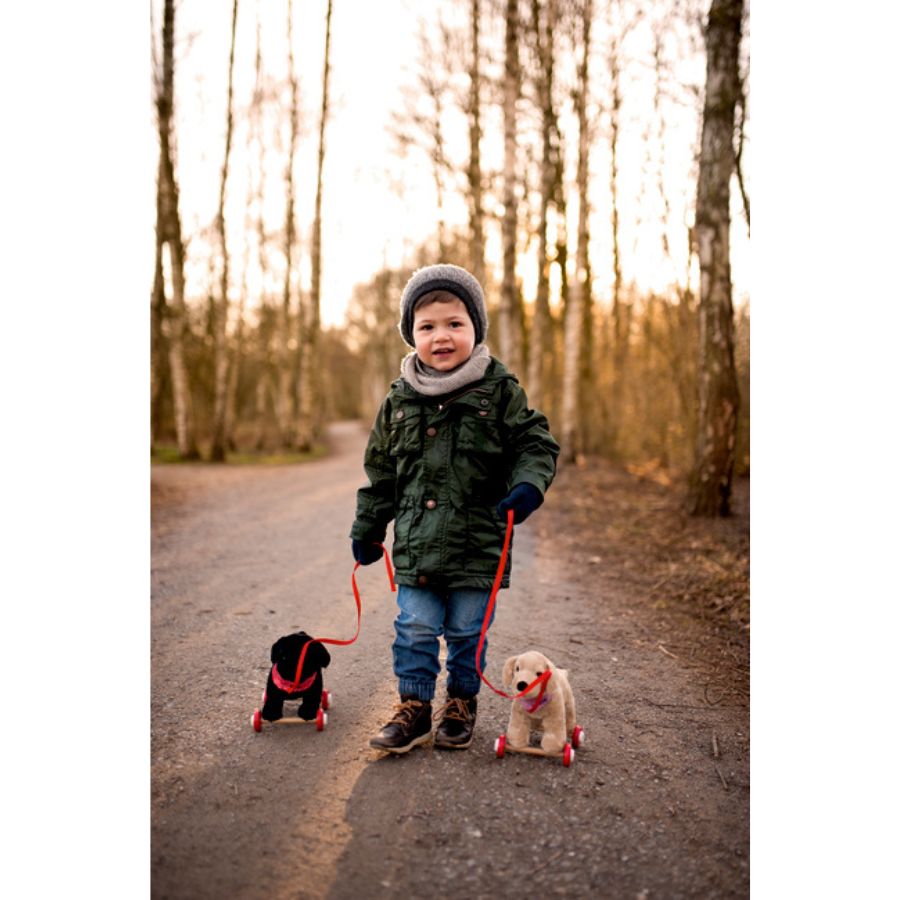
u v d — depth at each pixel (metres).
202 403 24.03
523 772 2.42
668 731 2.77
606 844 2.01
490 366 2.77
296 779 2.34
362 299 41.53
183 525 7.51
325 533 7.18
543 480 2.57
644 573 5.48
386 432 2.84
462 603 2.66
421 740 2.58
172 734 2.67
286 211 20.08
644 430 14.55
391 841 2.01
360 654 3.62
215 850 1.96
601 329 18.72
